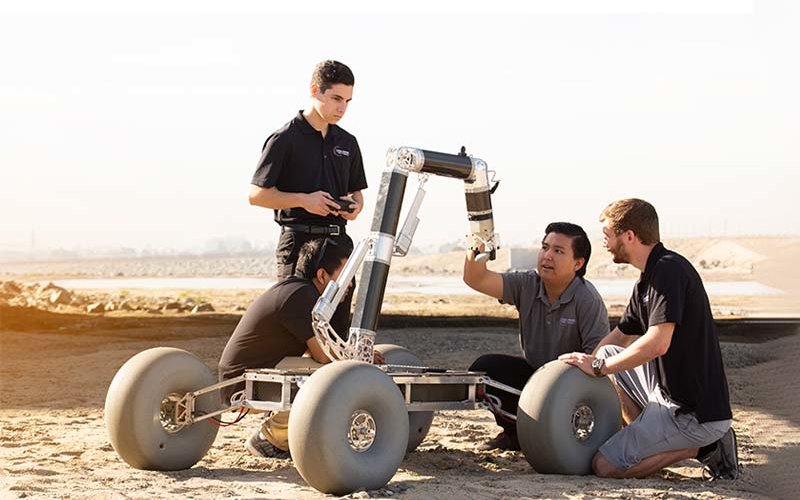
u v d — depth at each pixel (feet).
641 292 16.70
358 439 14.56
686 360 16.20
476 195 17.12
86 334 45.88
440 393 16.28
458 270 249.75
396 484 15.06
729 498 14.99
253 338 16.83
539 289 18.33
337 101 19.19
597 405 16.65
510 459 18.16
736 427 20.68
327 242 17.10
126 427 16.05
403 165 16.19
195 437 16.60
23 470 16.29
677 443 16.26
